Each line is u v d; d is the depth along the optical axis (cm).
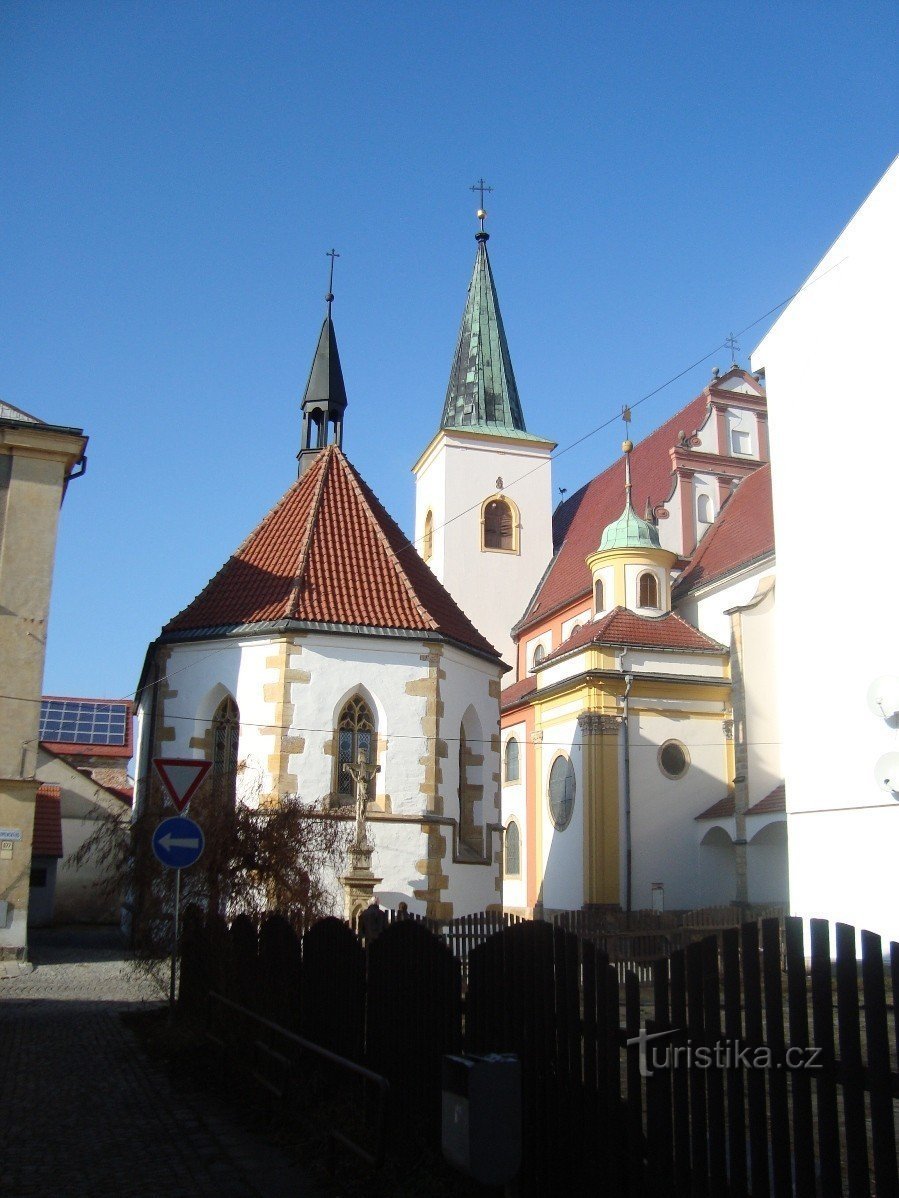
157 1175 869
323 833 2020
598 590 4347
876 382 2650
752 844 3541
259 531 2922
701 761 3872
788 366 2944
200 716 2586
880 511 2600
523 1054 792
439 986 914
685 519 4556
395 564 2795
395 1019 995
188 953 1594
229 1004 1232
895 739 2492
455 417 5953
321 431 3650
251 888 1734
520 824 4388
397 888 2456
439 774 2572
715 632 4134
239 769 2244
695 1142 630
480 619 5528
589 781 3778
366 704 2564
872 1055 538
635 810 3762
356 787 2439
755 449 4800
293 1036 1053
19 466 2678
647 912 3503
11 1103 1116
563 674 4119
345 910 2308
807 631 2794
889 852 2491
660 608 4194
